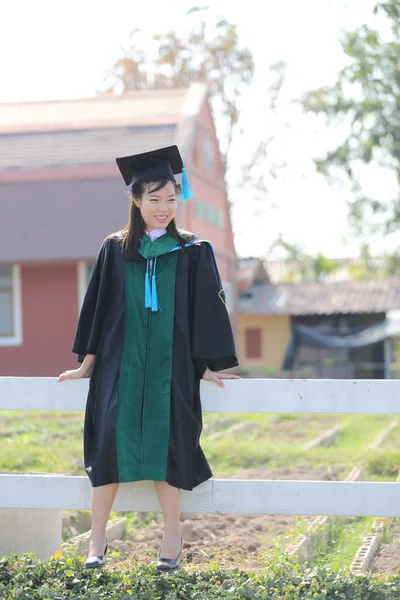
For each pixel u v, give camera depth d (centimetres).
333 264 5403
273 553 699
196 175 2745
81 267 2545
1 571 589
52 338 2564
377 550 773
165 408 560
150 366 565
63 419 1805
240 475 1117
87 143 2580
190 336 574
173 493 569
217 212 3058
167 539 571
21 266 2572
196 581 571
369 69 2808
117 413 559
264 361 4356
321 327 4338
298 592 538
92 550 564
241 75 4200
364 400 576
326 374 3956
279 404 584
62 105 2820
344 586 546
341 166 3275
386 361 3991
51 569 588
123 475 551
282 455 1284
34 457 1188
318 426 1897
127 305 572
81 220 2486
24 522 661
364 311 4181
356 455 1274
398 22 1741
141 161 581
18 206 2511
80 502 603
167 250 575
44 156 2544
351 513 575
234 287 3291
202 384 592
